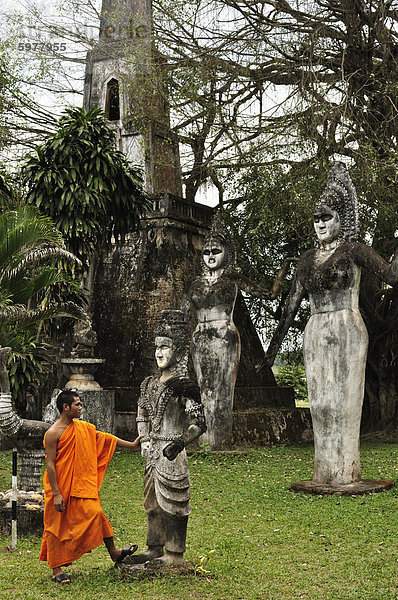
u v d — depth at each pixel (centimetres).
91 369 1322
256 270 1758
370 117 1557
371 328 1697
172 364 596
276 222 1559
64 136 1278
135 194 1391
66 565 568
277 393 1708
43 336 1283
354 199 953
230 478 1055
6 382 715
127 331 1544
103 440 599
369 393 1769
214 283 1315
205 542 678
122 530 722
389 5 1498
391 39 1559
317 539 694
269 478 1057
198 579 559
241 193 1684
